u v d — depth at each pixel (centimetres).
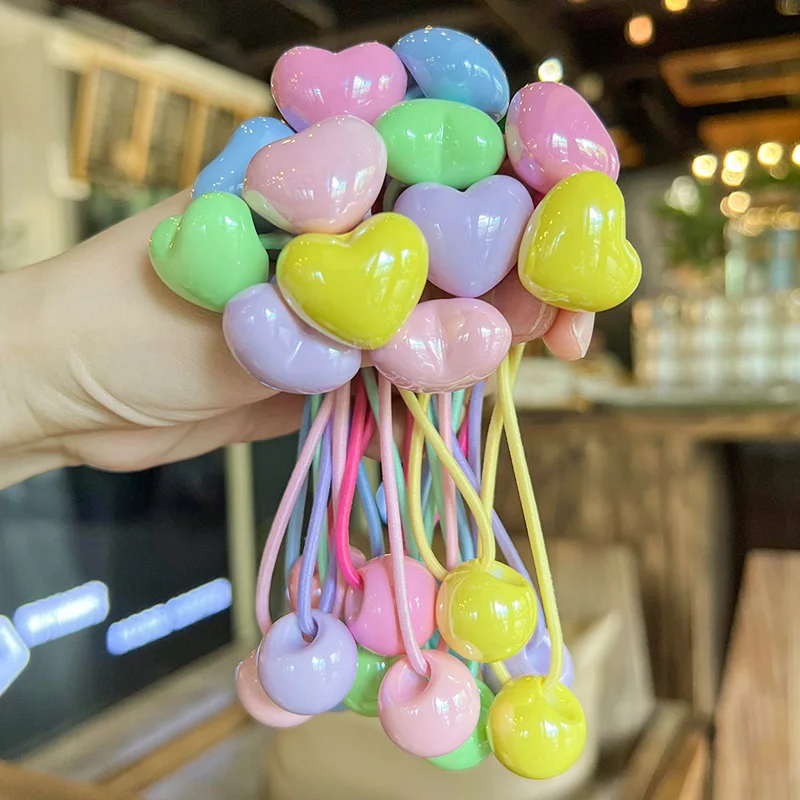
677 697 52
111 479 89
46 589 82
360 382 19
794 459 63
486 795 39
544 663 20
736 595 63
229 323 16
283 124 18
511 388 19
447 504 19
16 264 90
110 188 93
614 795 42
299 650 18
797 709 43
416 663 18
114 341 20
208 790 45
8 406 22
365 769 41
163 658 90
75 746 54
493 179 17
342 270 15
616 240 16
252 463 103
